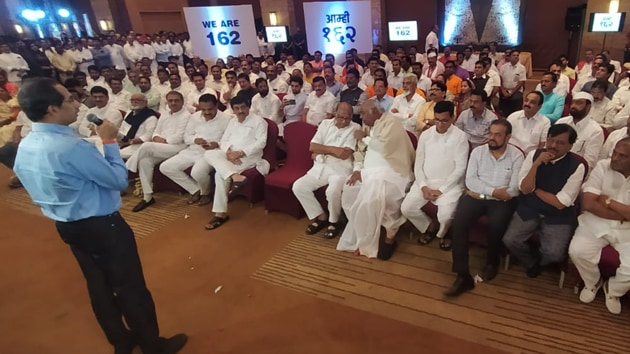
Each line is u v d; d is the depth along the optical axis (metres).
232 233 3.46
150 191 4.07
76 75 6.29
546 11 9.18
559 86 4.57
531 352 2.05
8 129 4.79
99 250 1.83
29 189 1.73
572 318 2.24
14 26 13.58
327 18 6.26
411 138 3.43
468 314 2.33
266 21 11.27
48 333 2.45
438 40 10.09
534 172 2.36
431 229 3.12
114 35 12.04
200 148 4.09
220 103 5.36
